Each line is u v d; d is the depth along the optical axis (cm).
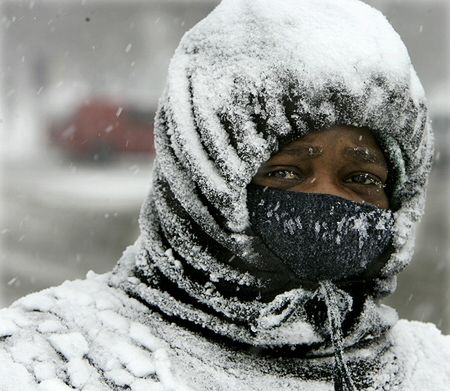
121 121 2305
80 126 2331
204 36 238
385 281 246
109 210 1567
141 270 236
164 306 223
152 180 242
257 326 218
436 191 1931
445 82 3772
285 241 225
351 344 231
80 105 2356
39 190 1873
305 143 227
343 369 214
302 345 223
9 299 909
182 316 221
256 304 220
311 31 225
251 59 225
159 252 230
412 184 252
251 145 220
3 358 206
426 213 1612
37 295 230
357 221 226
